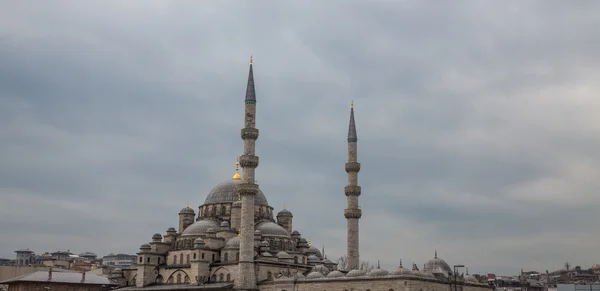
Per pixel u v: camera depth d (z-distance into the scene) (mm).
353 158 188625
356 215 181625
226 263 169250
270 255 169125
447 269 158375
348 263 178375
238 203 186375
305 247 197250
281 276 158000
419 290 135750
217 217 193250
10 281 196375
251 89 169875
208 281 171625
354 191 184250
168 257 184500
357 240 180625
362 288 141250
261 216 194125
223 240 179500
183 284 173250
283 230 186125
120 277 194875
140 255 183375
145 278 180750
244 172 162375
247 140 165125
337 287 145625
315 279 150500
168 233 192125
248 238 159000
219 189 199125
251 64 174500
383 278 137750
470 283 160375
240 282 156125
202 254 173375
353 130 191875
